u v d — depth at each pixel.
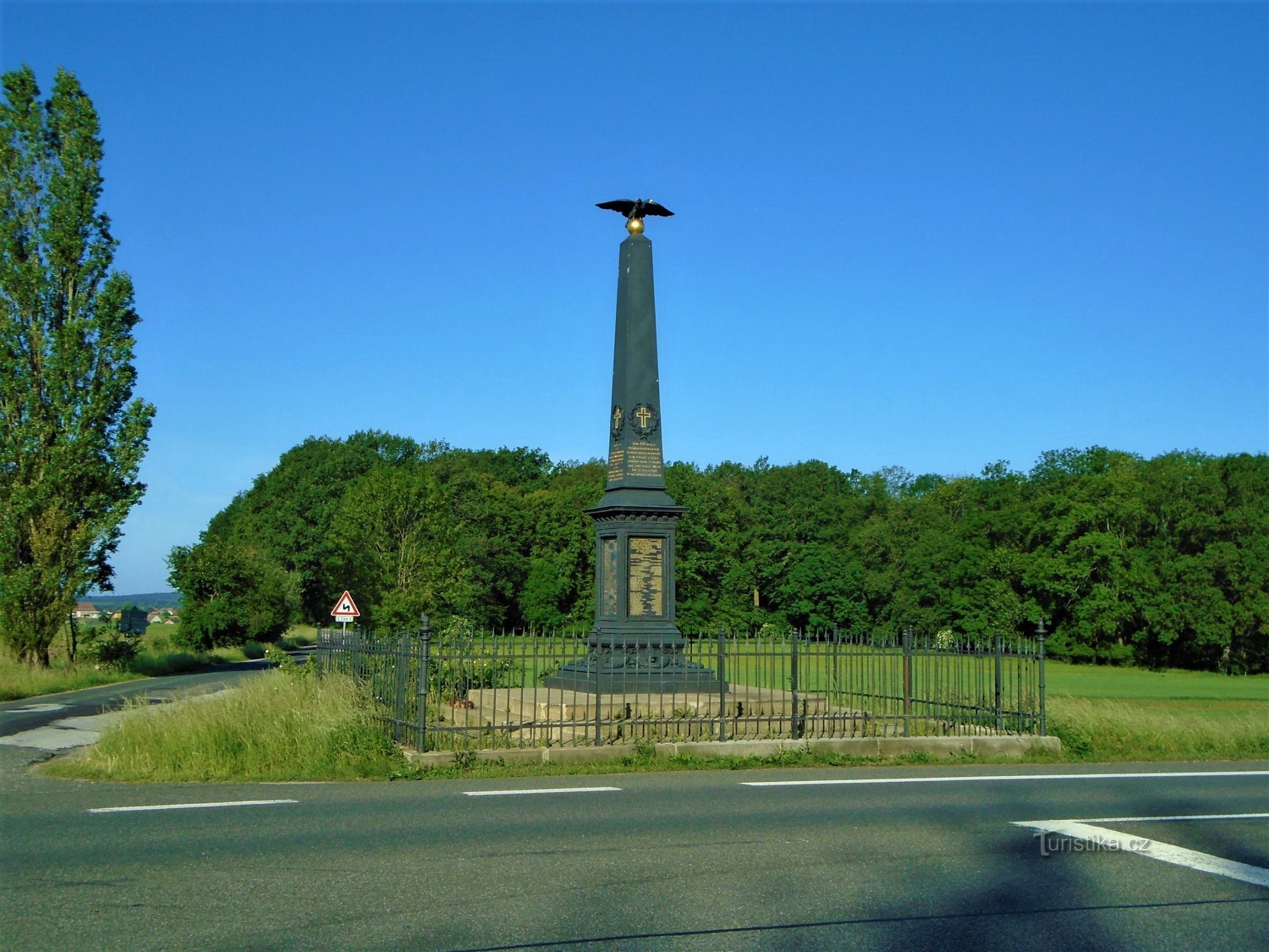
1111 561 71.81
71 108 38.38
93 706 25.77
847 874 8.34
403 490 48.41
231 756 13.66
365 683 16.72
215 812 10.55
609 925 6.94
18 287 37.59
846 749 15.49
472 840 9.32
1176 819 10.86
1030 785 13.05
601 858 8.73
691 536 77.19
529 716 16.66
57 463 37.09
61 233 37.78
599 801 11.44
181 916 7.01
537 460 107.38
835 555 81.75
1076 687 48.47
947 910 7.42
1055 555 75.38
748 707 17.64
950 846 9.38
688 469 79.56
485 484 88.44
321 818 10.26
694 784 12.84
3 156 37.78
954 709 17.78
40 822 10.02
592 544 82.94
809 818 10.58
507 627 84.12
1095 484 75.00
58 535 37.25
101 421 38.22
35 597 37.09
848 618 81.06
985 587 77.38
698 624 76.38
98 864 8.36
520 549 85.12
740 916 7.17
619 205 19.94
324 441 88.44
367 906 7.27
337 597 82.50
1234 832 10.24
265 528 82.75
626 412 19.42
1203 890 8.05
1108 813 11.14
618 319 19.97
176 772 13.26
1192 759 16.77
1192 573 68.31
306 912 7.12
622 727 16.12
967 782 13.24
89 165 38.62
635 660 16.52
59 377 37.75
